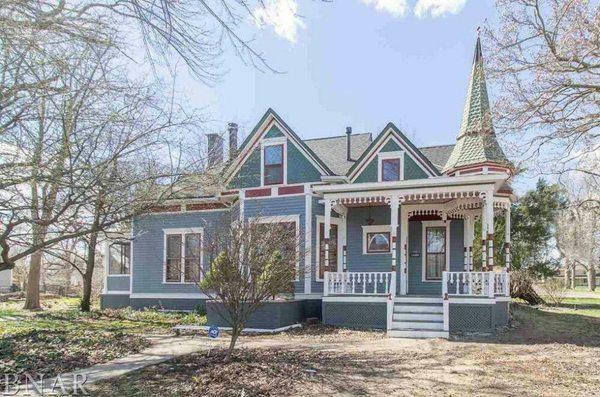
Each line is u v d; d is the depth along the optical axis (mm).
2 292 44781
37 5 6254
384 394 8055
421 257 20688
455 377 9242
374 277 18719
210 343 13289
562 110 10547
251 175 20953
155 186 11609
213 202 22469
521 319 19078
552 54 9977
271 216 20312
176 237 23375
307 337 15102
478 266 24625
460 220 20406
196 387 8375
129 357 11203
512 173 15867
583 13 9359
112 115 9453
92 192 9672
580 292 52531
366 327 17094
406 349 12555
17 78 7383
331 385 8602
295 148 20703
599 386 8586
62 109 8469
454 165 19984
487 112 11664
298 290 19250
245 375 9055
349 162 22531
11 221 8828
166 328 17016
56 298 38125
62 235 10211
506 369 9977
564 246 51812
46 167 8266
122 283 24406
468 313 16047
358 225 20859
